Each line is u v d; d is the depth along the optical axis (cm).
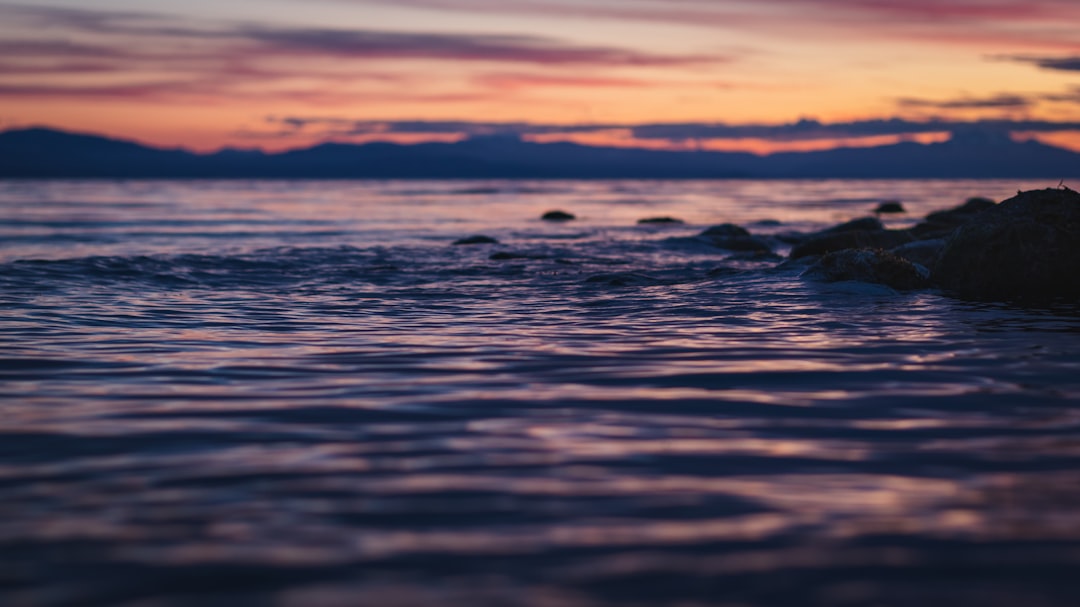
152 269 1841
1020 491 448
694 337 1008
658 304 1329
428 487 456
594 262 2092
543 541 379
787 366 820
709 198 10638
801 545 374
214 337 1023
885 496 440
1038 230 1452
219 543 377
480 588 333
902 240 2052
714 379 760
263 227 4162
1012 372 782
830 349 914
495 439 557
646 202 9012
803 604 319
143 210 6031
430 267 1981
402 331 1077
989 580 338
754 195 12219
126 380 759
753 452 526
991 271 1456
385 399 680
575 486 458
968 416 621
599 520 405
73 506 425
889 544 375
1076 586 332
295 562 357
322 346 954
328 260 2164
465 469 489
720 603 320
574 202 8900
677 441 552
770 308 1262
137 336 1027
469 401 672
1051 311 1213
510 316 1220
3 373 789
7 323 1121
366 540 381
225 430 580
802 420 611
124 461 504
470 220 5122
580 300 1396
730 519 407
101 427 586
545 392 707
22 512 416
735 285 1517
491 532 390
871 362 837
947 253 1505
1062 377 759
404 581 339
